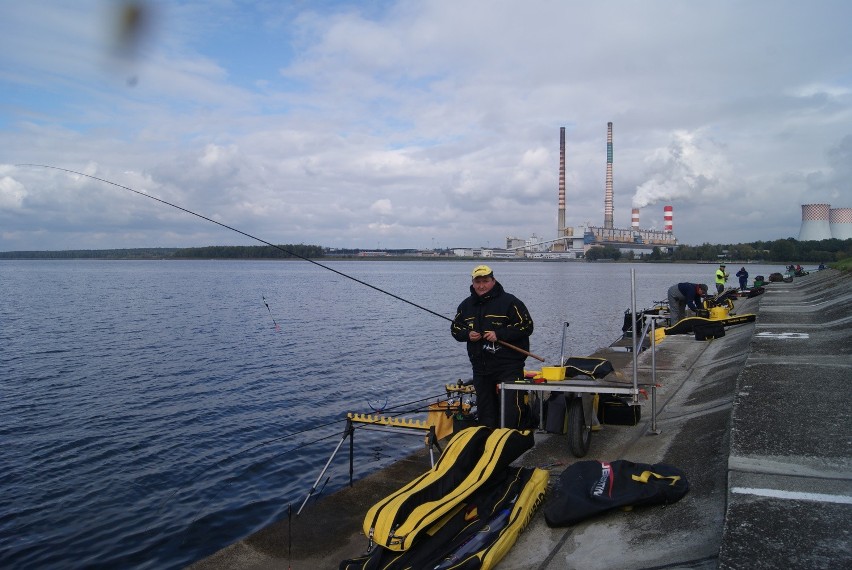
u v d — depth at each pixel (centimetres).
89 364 1772
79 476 877
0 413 1224
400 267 19262
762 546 341
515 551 427
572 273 12038
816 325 1215
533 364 1752
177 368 1712
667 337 1551
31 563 640
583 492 459
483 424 627
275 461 916
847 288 1889
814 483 419
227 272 12875
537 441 689
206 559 507
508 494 461
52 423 1152
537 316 3316
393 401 1327
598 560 401
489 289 608
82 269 14500
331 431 1088
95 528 713
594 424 699
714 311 1639
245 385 1495
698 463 534
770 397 633
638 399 588
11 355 1928
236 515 737
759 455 476
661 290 5897
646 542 409
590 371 675
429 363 1819
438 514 412
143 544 675
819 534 349
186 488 825
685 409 772
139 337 2362
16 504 781
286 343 2223
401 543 388
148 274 10962
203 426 1133
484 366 617
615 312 3550
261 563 497
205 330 2598
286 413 1228
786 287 2844
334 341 2283
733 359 1041
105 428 1119
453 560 386
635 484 464
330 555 508
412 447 955
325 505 608
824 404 597
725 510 399
